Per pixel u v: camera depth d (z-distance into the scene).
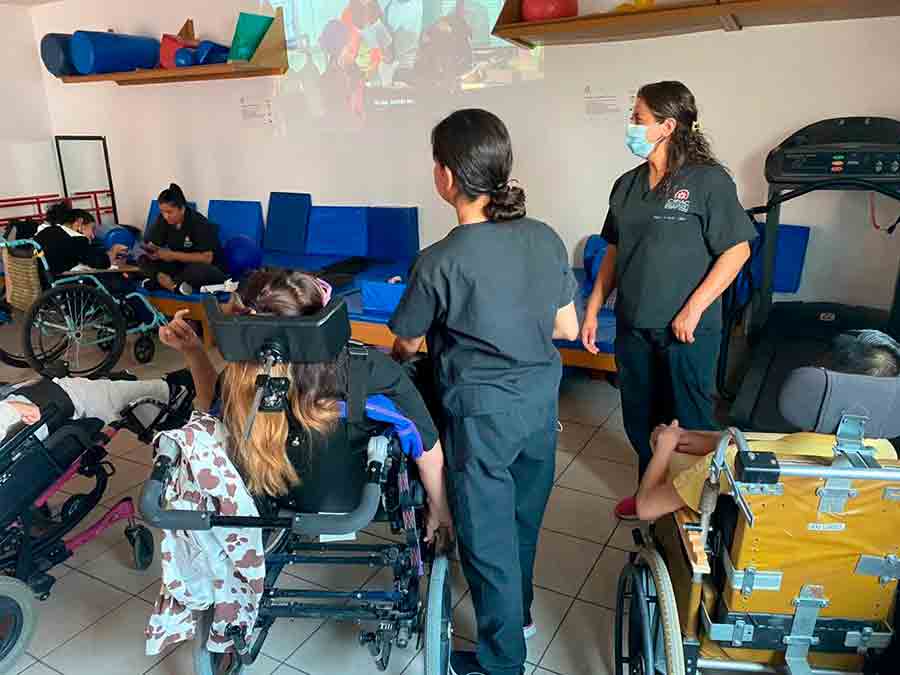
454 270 1.42
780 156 2.97
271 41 4.69
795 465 1.20
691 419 2.34
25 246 4.09
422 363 1.76
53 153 6.09
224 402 1.31
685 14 3.09
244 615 1.39
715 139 3.63
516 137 4.17
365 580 2.28
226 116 5.23
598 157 3.97
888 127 2.92
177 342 1.62
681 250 2.14
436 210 4.64
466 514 1.55
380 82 4.54
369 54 4.52
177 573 1.34
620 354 2.40
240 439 1.27
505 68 4.09
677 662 1.34
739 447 1.22
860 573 1.29
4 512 1.92
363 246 4.82
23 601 1.90
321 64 4.71
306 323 1.13
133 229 5.80
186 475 1.28
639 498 1.59
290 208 5.09
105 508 2.78
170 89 5.40
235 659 1.56
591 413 3.50
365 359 1.27
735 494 1.22
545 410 1.56
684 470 1.52
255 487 1.32
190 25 5.04
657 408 2.44
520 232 1.46
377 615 1.59
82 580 2.35
